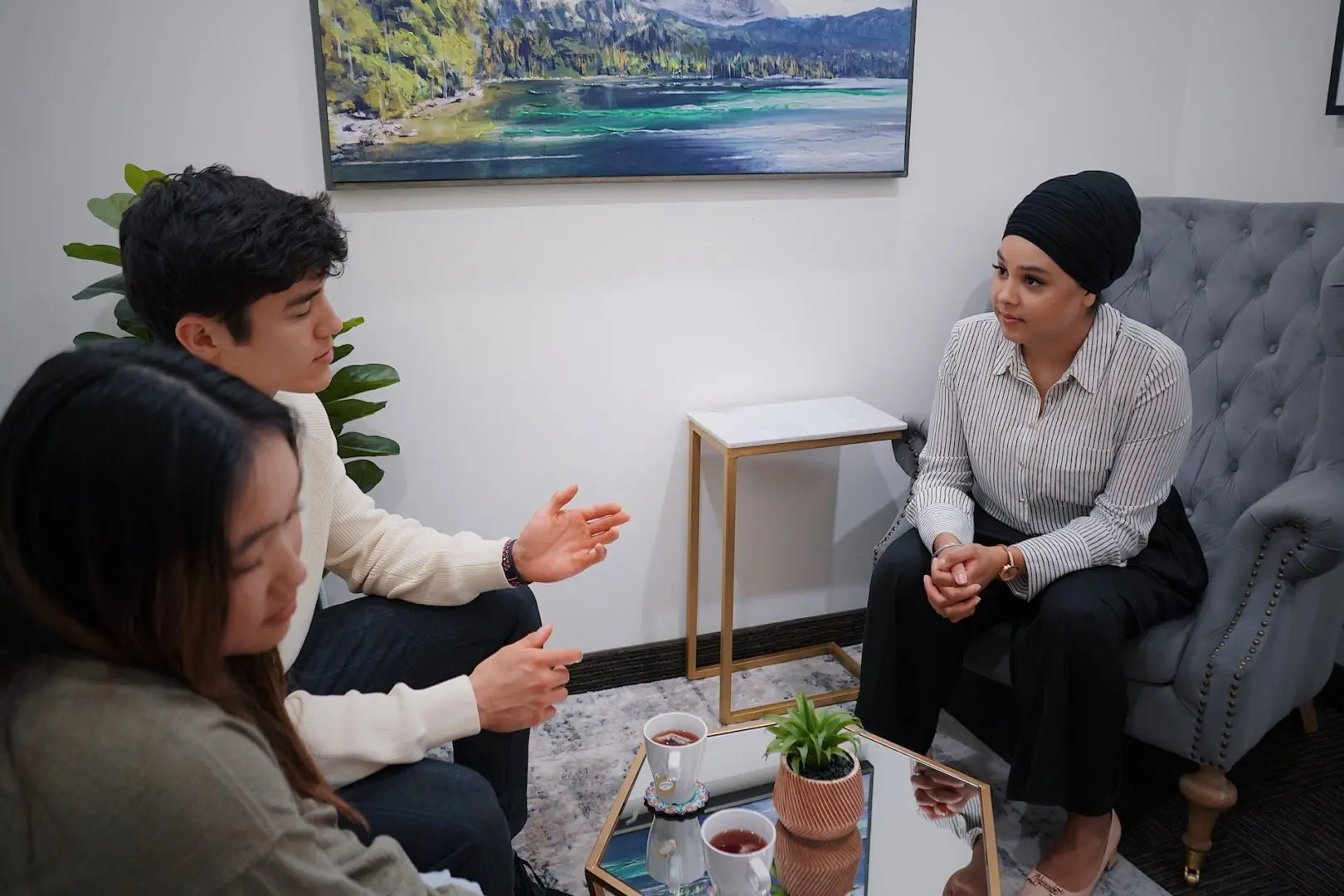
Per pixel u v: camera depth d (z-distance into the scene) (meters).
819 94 2.04
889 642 1.77
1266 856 1.71
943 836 1.26
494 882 1.20
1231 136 2.32
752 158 2.04
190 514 0.64
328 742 1.13
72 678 0.67
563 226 1.97
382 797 1.15
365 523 1.45
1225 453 1.99
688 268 2.09
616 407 2.11
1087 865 1.59
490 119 1.85
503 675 1.20
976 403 1.79
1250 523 1.56
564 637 2.22
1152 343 1.62
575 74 1.88
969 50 2.18
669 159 1.98
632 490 2.18
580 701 2.21
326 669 1.37
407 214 1.88
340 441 1.74
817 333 2.23
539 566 1.42
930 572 1.75
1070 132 2.32
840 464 2.33
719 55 1.96
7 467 0.64
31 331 1.77
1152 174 2.44
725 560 2.01
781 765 1.24
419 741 1.17
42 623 0.66
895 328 2.30
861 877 1.19
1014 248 1.58
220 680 0.71
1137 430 1.65
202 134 1.75
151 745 0.66
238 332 1.10
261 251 1.06
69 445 0.63
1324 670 1.79
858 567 2.43
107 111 1.70
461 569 1.42
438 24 1.78
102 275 1.77
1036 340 1.64
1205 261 2.07
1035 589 1.64
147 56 1.69
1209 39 2.32
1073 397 1.67
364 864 0.81
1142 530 1.67
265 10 1.72
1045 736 1.58
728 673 2.08
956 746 2.02
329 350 1.20
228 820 0.67
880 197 2.20
